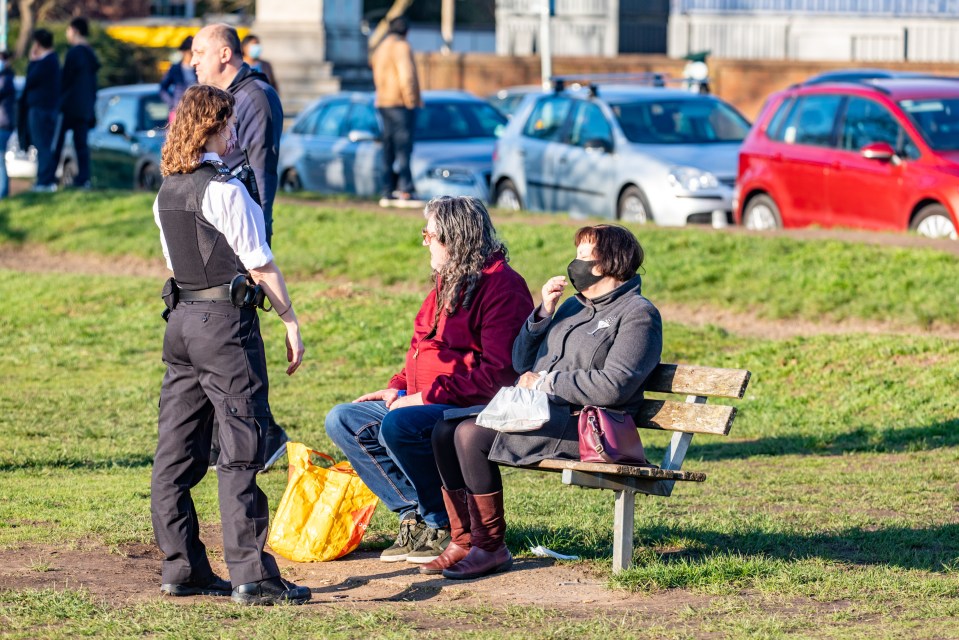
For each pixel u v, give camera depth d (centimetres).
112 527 2400
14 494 2716
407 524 2284
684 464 3225
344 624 1825
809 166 5684
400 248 5816
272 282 1930
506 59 12006
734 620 1839
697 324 4825
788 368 4138
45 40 7106
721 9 12762
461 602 1972
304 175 7750
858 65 11162
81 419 3706
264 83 2866
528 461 2050
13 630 1766
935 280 4750
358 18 11819
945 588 2005
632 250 2078
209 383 1925
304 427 3559
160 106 8762
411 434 2181
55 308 5331
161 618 1827
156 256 6225
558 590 2045
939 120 5403
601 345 2058
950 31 12306
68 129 7388
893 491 2820
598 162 6356
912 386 3862
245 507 1938
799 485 2925
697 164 6122
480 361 2197
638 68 11844
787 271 5038
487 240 2184
